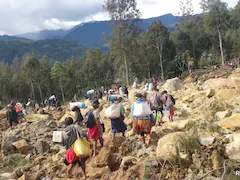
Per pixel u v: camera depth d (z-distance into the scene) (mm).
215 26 53844
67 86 82625
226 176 5168
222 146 6023
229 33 65938
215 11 52625
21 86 79250
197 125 7605
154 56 61312
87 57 90500
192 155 5859
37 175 7445
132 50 49031
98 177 6613
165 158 5891
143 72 61594
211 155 5777
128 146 7957
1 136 14367
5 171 8828
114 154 7645
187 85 22328
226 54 64625
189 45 70688
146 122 7840
